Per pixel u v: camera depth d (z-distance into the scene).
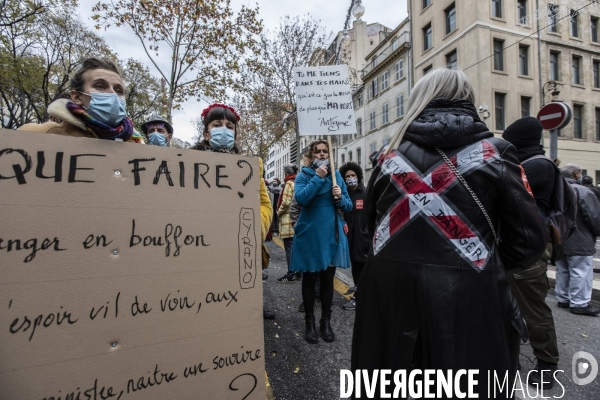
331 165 2.69
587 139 17.69
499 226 1.18
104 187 1.05
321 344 2.58
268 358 2.36
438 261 1.09
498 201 1.12
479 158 1.10
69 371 0.97
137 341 1.08
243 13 9.82
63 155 1.00
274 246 7.37
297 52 14.41
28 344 0.93
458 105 1.17
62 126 1.35
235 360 1.26
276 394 1.95
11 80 12.60
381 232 1.26
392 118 22.81
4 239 0.91
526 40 16.23
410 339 1.10
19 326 0.92
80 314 0.99
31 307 0.93
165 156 1.17
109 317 1.04
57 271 0.97
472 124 1.12
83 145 1.03
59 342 0.96
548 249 2.19
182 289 1.17
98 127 1.29
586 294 3.24
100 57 1.43
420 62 19.42
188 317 1.17
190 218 1.20
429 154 1.17
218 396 1.22
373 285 1.24
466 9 15.96
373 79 25.61
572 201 2.27
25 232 0.94
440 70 1.27
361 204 3.61
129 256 1.08
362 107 27.69
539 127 2.32
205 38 9.52
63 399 0.96
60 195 0.99
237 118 2.12
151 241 1.12
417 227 1.15
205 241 1.23
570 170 3.82
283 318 3.12
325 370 2.21
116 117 1.31
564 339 2.71
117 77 1.39
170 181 1.17
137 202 1.11
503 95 15.84
